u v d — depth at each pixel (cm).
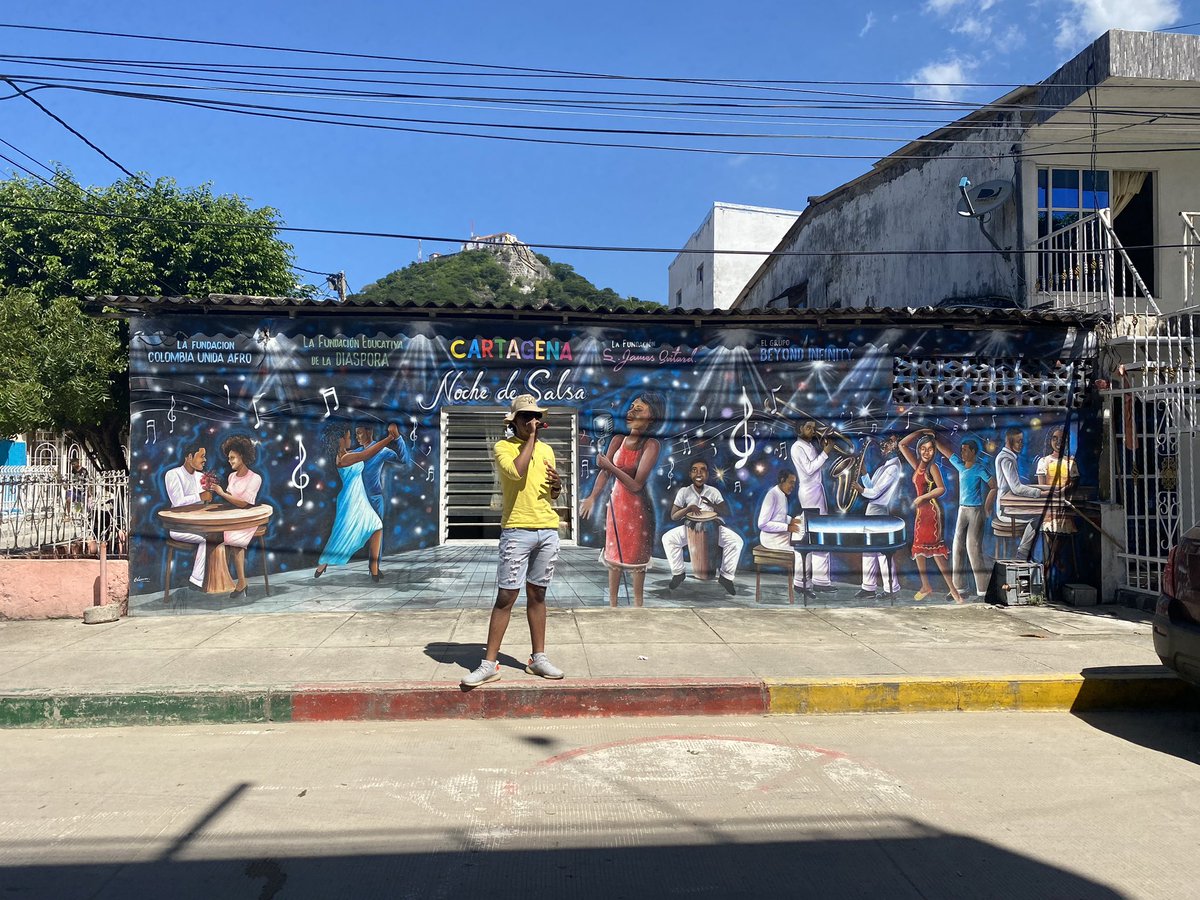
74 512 832
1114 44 906
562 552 848
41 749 523
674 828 409
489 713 586
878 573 871
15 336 976
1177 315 834
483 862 373
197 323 815
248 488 821
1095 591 875
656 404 856
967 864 372
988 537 888
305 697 579
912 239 1366
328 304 800
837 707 606
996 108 980
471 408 845
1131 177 1097
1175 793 456
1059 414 894
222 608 816
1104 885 353
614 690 593
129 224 1505
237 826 408
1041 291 1054
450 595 838
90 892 344
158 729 564
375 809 430
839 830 407
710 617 819
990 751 524
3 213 1478
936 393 880
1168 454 855
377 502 834
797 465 867
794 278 1877
